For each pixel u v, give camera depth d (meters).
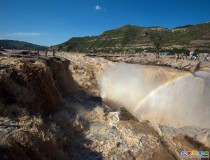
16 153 6.84
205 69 32.69
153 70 26.84
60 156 9.47
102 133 13.15
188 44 108.94
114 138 12.64
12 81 11.41
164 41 133.38
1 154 6.34
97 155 11.16
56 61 18.30
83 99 18.89
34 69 13.44
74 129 12.88
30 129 8.84
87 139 12.35
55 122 12.63
